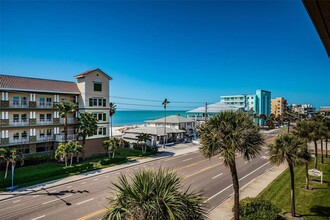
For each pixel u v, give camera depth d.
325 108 155.00
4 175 28.02
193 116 86.94
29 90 34.38
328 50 4.79
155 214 7.85
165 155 42.66
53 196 22.52
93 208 19.69
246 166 34.41
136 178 8.95
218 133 14.69
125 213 8.20
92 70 40.34
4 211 19.16
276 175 29.30
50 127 37.66
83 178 28.38
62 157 31.92
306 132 28.61
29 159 33.16
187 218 8.21
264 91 134.12
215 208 19.34
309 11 3.25
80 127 36.94
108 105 42.84
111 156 40.12
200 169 32.56
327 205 19.72
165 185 8.68
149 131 53.53
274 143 18.59
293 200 17.75
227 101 138.00
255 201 17.11
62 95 38.94
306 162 18.14
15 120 34.00
